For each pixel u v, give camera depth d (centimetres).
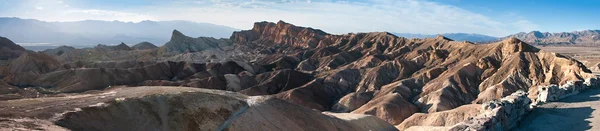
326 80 11288
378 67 12012
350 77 11694
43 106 2211
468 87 9681
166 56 19300
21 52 16625
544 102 3622
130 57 18062
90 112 2228
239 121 2780
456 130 2575
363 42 19525
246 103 3066
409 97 9469
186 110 2617
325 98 10200
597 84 4325
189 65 14200
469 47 13088
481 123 2620
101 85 10888
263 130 2839
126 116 2383
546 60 9812
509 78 9500
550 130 2770
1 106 2112
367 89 10906
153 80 12100
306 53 18625
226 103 2908
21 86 10238
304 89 10162
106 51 18312
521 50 10712
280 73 11969
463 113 4753
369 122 3925
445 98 8675
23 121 1830
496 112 2797
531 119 3130
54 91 9900
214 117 2705
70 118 2072
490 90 9119
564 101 3556
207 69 14100
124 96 2573
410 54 14900
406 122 5228
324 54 17788
